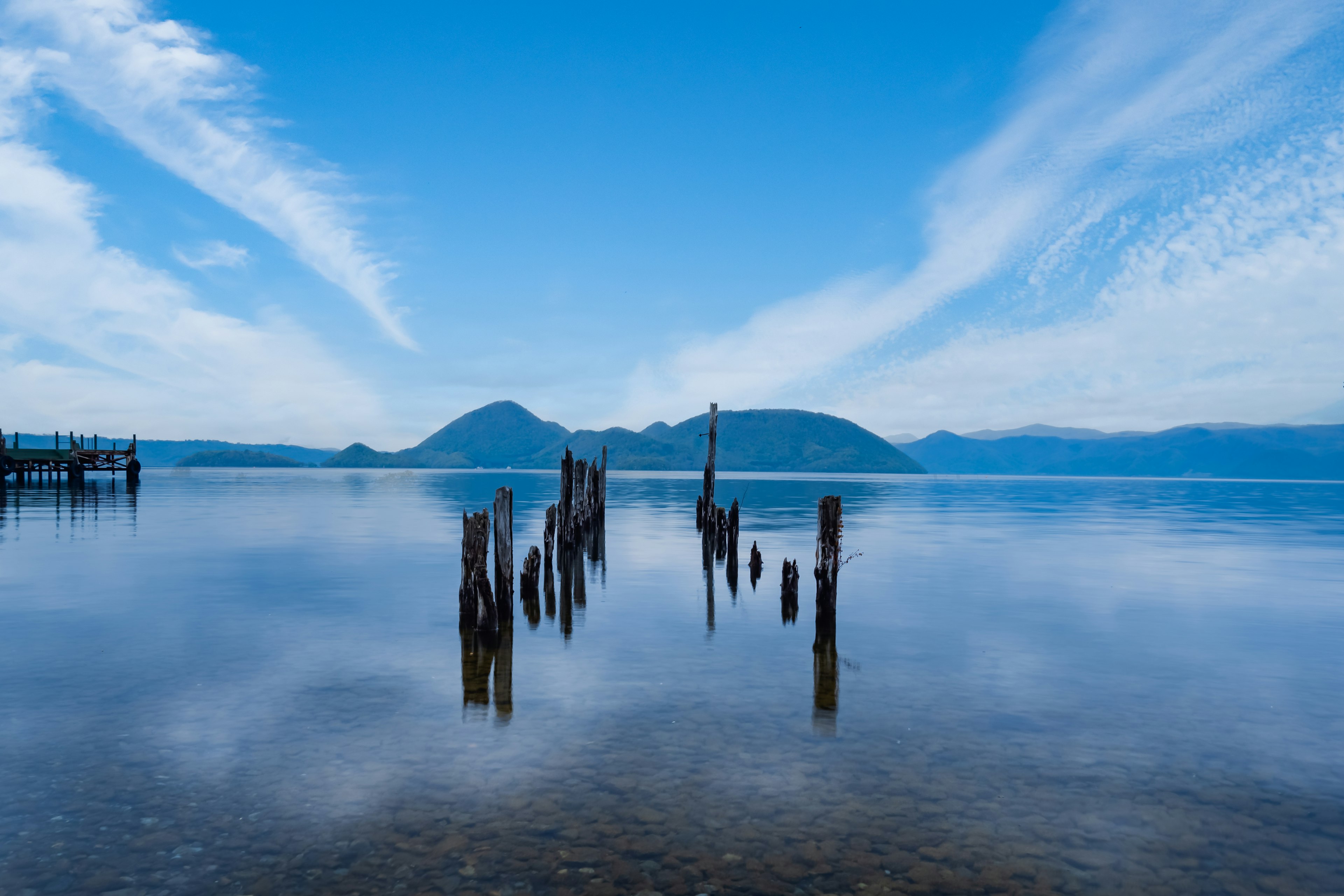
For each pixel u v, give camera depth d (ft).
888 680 33.35
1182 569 72.13
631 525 127.03
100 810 19.84
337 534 99.40
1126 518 152.35
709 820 19.63
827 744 25.21
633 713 28.35
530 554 54.13
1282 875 17.34
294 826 19.06
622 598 54.85
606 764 23.30
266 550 81.20
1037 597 55.67
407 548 83.66
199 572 64.23
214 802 20.42
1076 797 21.33
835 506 41.96
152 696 29.86
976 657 37.76
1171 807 20.76
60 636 40.37
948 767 23.38
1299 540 103.96
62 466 242.99
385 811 19.94
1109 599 54.80
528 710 28.60
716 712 28.60
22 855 17.46
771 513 154.51
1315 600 54.60
